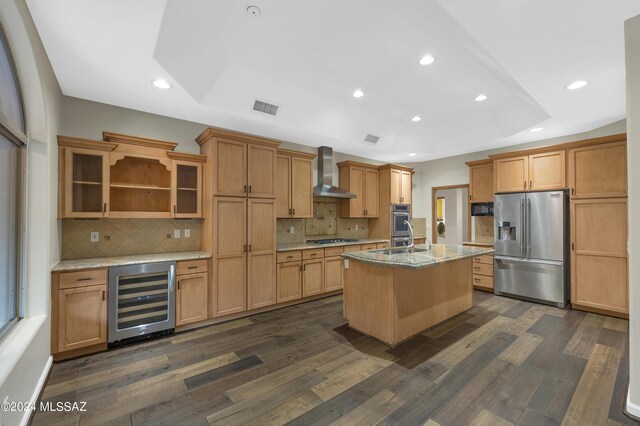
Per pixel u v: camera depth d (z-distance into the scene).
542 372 2.40
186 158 3.49
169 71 2.57
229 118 3.67
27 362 1.85
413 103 4.00
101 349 2.78
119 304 2.88
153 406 1.98
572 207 3.98
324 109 3.98
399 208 5.88
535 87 2.78
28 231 2.25
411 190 6.20
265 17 2.21
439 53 2.76
